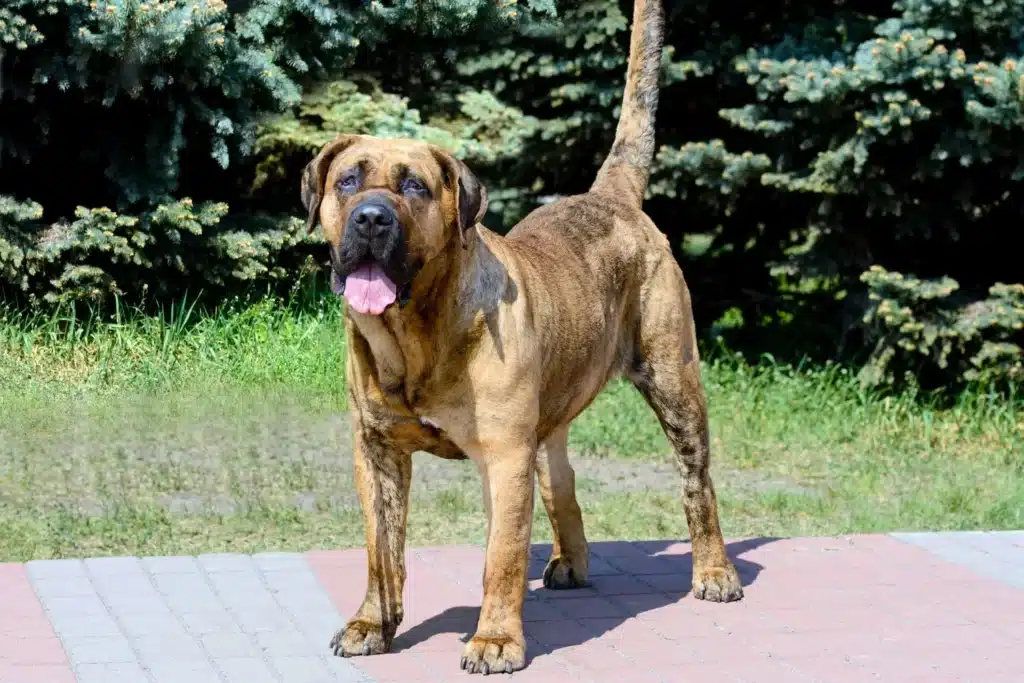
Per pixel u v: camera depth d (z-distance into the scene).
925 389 10.76
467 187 4.46
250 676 4.66
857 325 10.43
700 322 12.26
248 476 8.15
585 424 9.82
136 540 6.76
